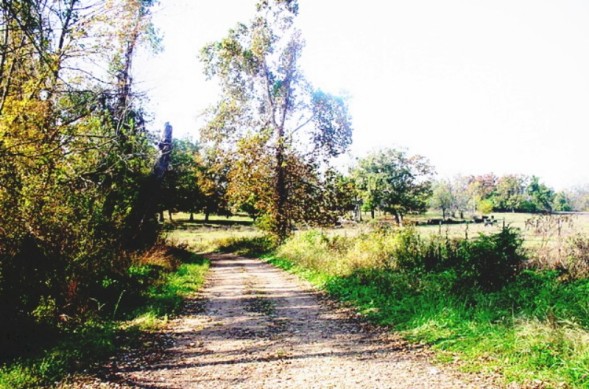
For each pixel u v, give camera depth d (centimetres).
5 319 731
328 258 1831
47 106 990
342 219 3544
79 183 1258
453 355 698
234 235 4809
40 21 985
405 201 6800
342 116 3494
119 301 1083
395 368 657
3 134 866
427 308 962
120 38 1132
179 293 1373
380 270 1431
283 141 3244
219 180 3869
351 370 656
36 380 601
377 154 6981
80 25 1048
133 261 1614
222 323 1006
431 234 1614
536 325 708
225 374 654
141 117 2008
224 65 3406
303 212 3356
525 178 9875
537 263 1141
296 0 3356
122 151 1477
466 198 8944
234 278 1861
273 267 2358
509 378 578
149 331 915
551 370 579
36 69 980
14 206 812
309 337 869
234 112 3478
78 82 1093
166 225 2692
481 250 1121
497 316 839
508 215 7288
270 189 3316
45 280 870
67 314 907
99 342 777
